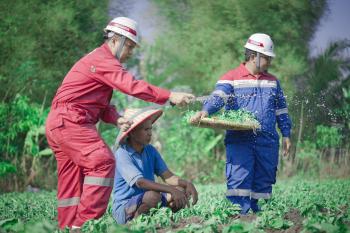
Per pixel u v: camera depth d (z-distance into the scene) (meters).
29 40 18.42
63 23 18.73
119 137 7.68
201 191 13.64
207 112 8.52
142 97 7.24
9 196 14.12
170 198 7.66
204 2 20.83
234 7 20.55
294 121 10.66
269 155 8.91
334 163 18.64
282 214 7.19
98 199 7.22
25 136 17.72
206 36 20.70
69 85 7.35
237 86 8.89
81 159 7.26
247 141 8.86
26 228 6.38
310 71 20.16
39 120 17.03
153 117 7.77
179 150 18.77
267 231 6.39
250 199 8.87
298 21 20.66
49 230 5.97
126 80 7.23
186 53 20.83
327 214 7.18
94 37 19.30
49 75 18.55
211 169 19.06
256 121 8.62
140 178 7.51
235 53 20.56
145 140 7.69
